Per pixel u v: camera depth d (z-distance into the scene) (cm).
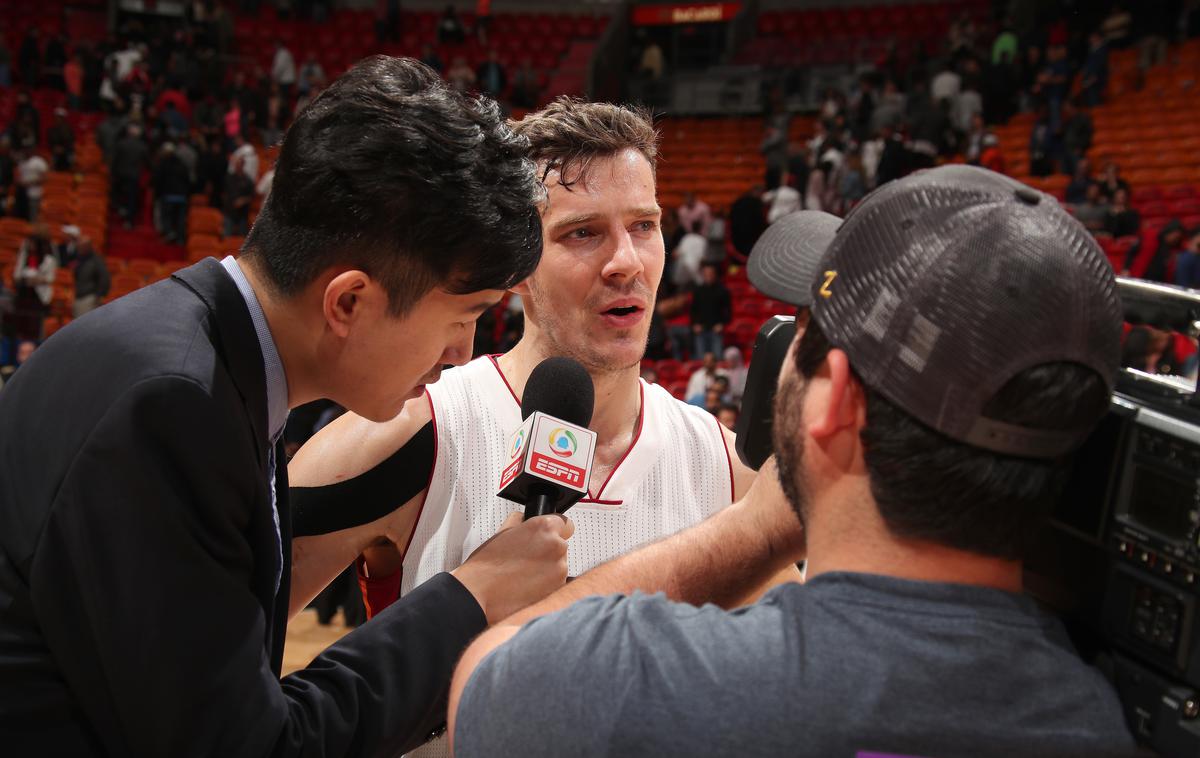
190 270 93
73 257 906
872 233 73
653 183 126
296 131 90
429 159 88
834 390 72
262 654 87
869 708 67
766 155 1120
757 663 69
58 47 1262
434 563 125
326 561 125
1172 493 70
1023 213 69
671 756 68
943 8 1434
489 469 125
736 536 94
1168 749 70
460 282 92
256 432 92
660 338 802
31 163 1002
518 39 1504
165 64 1244
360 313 92
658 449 132
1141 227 845
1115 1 1157
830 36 1472
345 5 1523
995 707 68
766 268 88
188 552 83
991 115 1098
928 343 68
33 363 90
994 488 69
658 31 1523
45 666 84
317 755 87
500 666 75
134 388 82
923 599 71
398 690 93
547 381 109
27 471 84
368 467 123
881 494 71
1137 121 1019
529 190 95
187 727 82
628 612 75
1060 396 67
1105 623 76
